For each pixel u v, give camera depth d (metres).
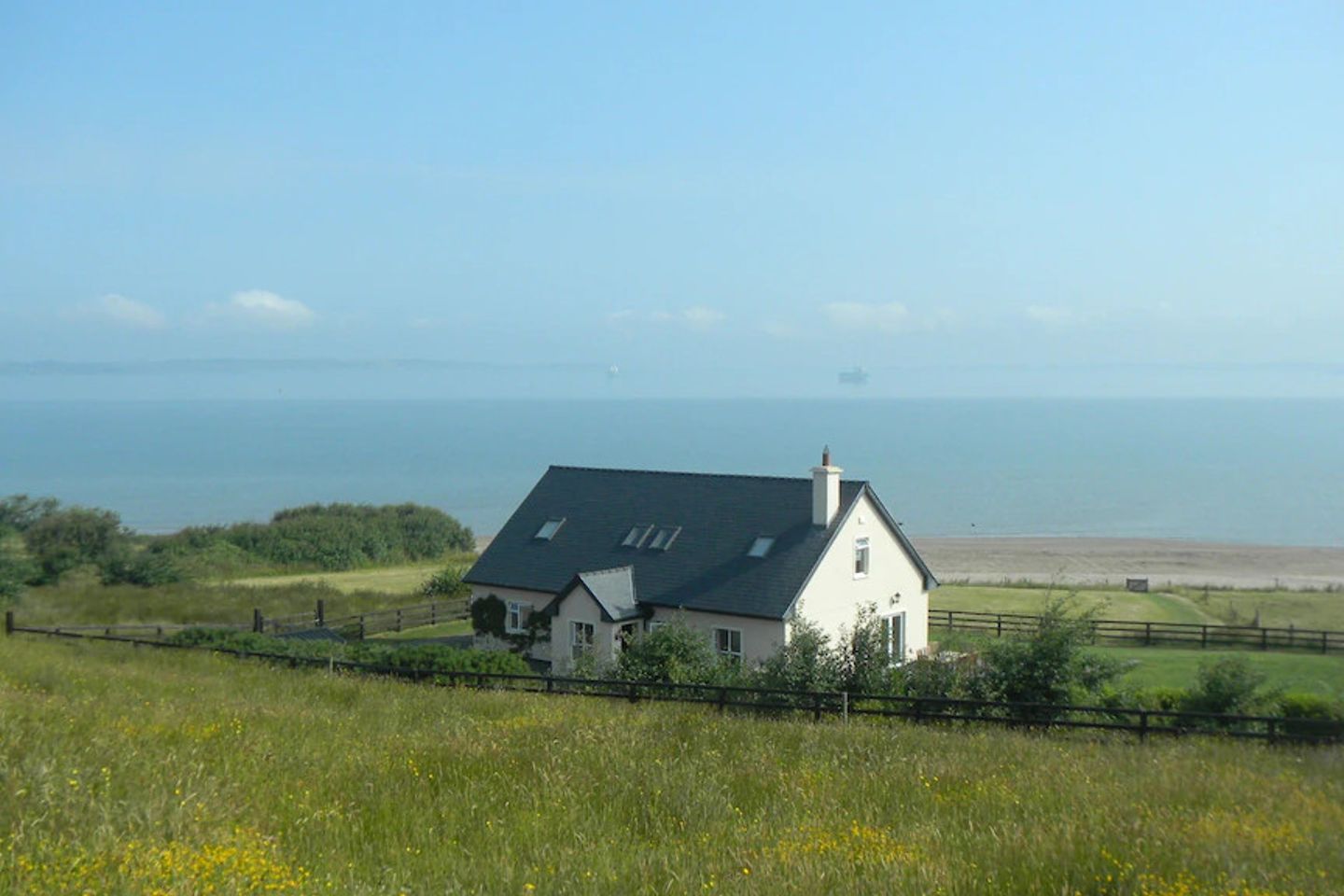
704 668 28.22
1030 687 25.38
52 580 56.03
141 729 13.93
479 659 30.14
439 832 10.40
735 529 38.91
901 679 26.23
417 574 66.44
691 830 10.90
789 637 34.94
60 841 8.21
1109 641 45.28
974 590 60.34
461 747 14.34
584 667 28.94
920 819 11.42
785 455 177.12
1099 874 8.98
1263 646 43.53
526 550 42.19
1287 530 103.62
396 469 165.88
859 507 37.97
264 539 69.69
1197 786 13.66
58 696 17.16
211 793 10.27
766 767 13.96
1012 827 10.79
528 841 10.17
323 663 28.41
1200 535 100.12
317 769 12.60
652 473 43.34
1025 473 155.38
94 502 121.06
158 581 57.03
